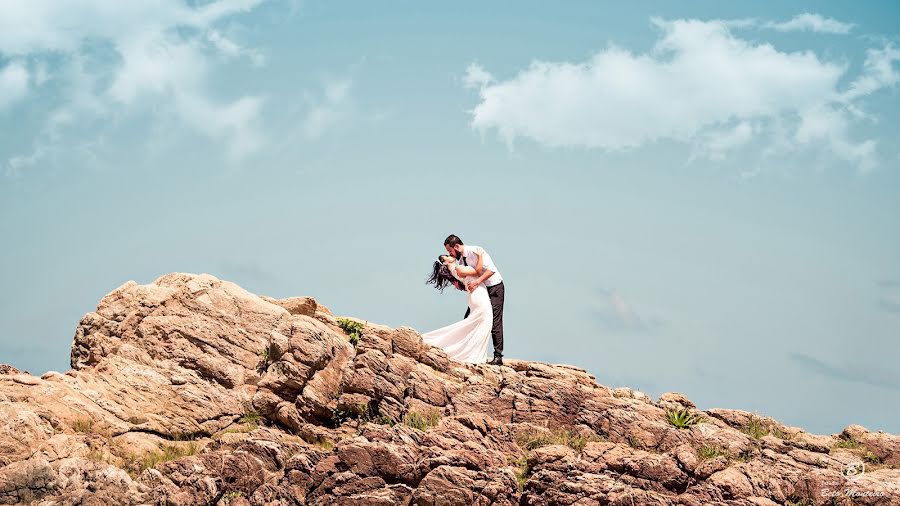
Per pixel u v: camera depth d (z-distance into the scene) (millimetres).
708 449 20703
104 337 21312
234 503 18141
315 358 20938
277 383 20734
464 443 19688
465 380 22250
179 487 18062
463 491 18281
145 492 17703
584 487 18344
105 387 20078
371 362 21078
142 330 21203
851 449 21672
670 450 20219
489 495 18375
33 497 17125
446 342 23547
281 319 22078
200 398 20531
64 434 18562
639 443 21125
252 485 18469
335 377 21234
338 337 21844
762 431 22531
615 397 23516
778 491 18609
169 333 21266
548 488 18547
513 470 19641
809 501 18766
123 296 21891
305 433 20406
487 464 19219
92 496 17312
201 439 20109
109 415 19500
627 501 18078
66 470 17453
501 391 21953
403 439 19219
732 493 18219
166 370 20828
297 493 18344
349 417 20875
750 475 18703
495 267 24000
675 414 21828
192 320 21547
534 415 21641
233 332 21625
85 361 21391
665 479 18672
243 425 20578
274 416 20750
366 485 18438
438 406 21453
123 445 19000
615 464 19078
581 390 22203
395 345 22203
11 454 17656
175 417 20141
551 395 22000
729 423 23016
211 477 18281
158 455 19031
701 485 18453
